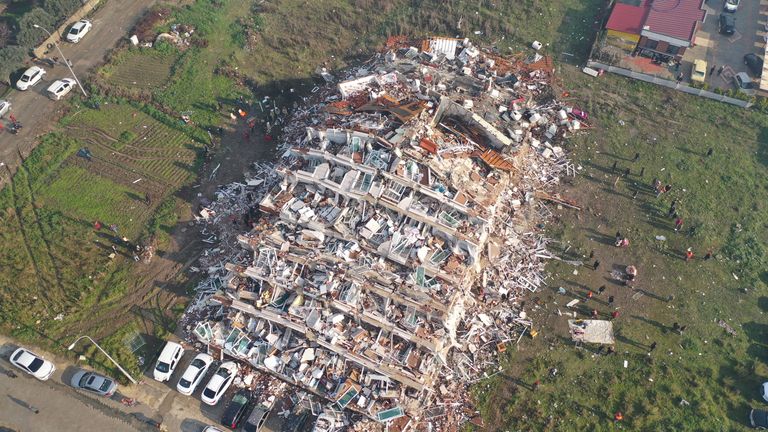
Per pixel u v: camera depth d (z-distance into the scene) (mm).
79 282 36750
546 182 41750
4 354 33844
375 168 35844
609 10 52938
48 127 45375
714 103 46625
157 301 36156
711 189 41469
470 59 48844
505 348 34094
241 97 47312
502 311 35500
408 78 45000
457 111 41281
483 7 54281
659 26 48219
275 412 31766
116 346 34062
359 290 33000
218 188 41688
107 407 31938
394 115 38875
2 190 41688
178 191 41594
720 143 44188
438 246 34875
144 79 48688
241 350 33125
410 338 31562
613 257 38125
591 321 35125
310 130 39469
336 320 32594
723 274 37250
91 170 42812
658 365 33344
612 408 31844
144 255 38000
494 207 36469
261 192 40594
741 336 34562
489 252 36438
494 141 40344
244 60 50344
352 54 50969
